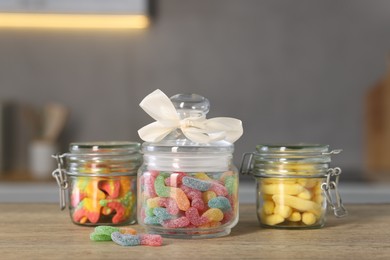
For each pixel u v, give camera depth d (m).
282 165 0.86
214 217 0.80
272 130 2.29
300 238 0.81
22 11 2.04
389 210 1.01
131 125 2.29
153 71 2.29
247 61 2.29
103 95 2.29
